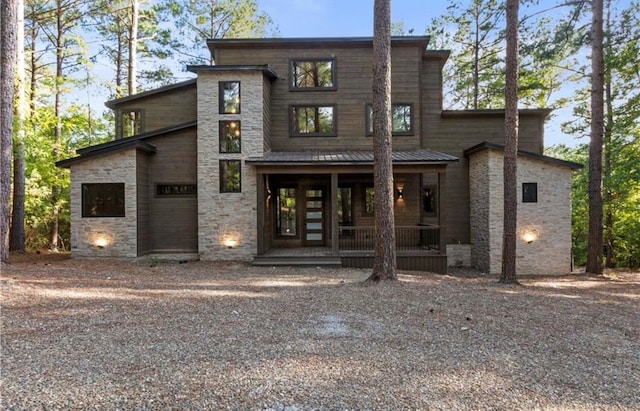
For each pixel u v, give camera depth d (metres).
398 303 6.41
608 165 15.72
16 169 13.12
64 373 3.39
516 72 9.44
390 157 8.30
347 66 14.16
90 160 12.15
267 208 13.20
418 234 13.90
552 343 4.68
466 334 4.89
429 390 3.23
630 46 13.56
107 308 5.74
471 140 14.52
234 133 12.77
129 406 2.83
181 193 13.26
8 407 2.78
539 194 12.62
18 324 4.84
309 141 14.12
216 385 3.21
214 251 12.67
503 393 3.22
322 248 13.73
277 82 14.12
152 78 22.23
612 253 17.84
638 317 6.27
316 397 3.04
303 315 5.58
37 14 16.05
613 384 3.49
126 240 12.17
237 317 5.40
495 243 12.55
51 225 18.70
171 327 4.86
